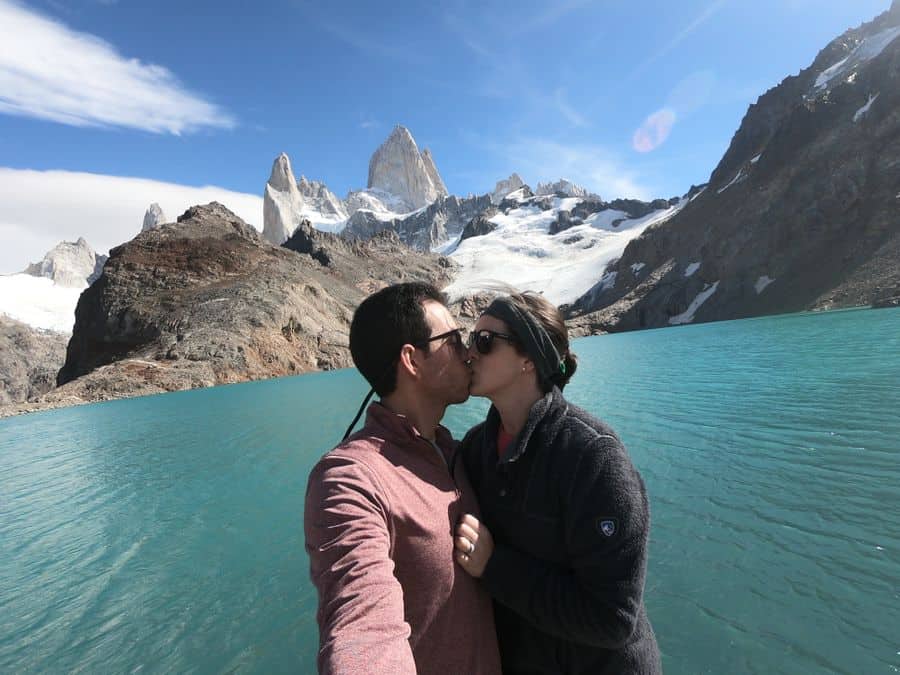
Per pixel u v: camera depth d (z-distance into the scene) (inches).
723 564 185.2
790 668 131.6
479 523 63.8
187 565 257.9
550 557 62.2
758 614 154.4
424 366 64.8
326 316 2679.6
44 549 313.9
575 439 61.6
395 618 46.6
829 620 147.6
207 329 2090.3
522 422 66.6
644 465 312.2
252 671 166.2
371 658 42.3
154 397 1555.1
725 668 135.1
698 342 1392.7
